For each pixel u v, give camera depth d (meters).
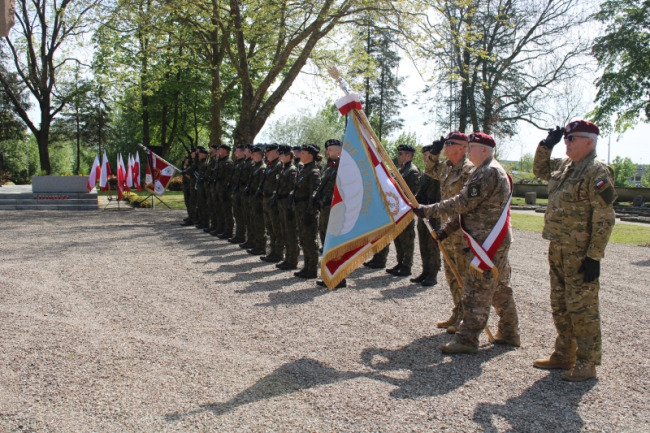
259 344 4.44
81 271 7.44
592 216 3.63
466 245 4.31
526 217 18.20
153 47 17.19
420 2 15.37
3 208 18.23
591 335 3.73
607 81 25.52
